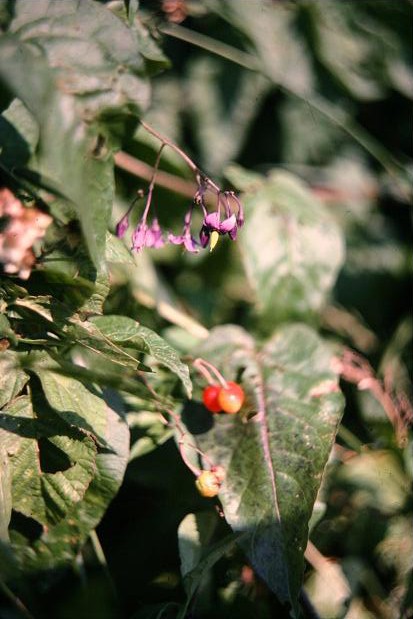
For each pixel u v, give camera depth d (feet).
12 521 1.60
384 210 2.18
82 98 1.49
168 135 2.01
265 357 1.82
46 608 1.64
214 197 1.96
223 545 1.66
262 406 1.77
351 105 2.14
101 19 1.51
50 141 1.47
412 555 1.88
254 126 2.11
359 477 1.91
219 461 1.73
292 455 1.73
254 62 1.94
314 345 1.82
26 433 1.57
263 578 1.65
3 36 1.48
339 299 2.13
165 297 1.97
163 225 1.95
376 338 2.12
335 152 2.15
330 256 1.98
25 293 1.54
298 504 1.69
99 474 1.61
